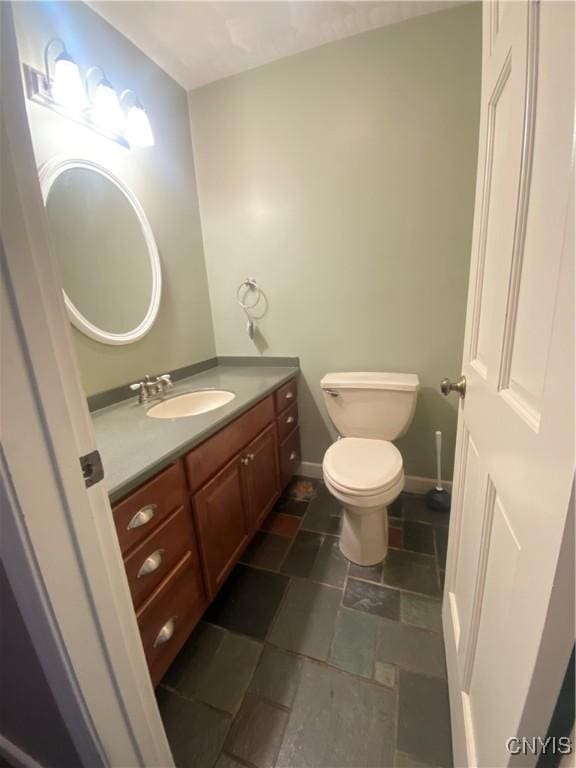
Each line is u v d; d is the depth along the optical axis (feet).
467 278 5.37
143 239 5.17
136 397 5.02
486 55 2.39
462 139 4.93
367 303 5.98
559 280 1.15
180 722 3.11
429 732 2.95
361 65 5.10
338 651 3.66
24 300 1.36
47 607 1.56
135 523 2.70
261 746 2.91
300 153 5.69
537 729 1.31
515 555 1.57
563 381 1.10
